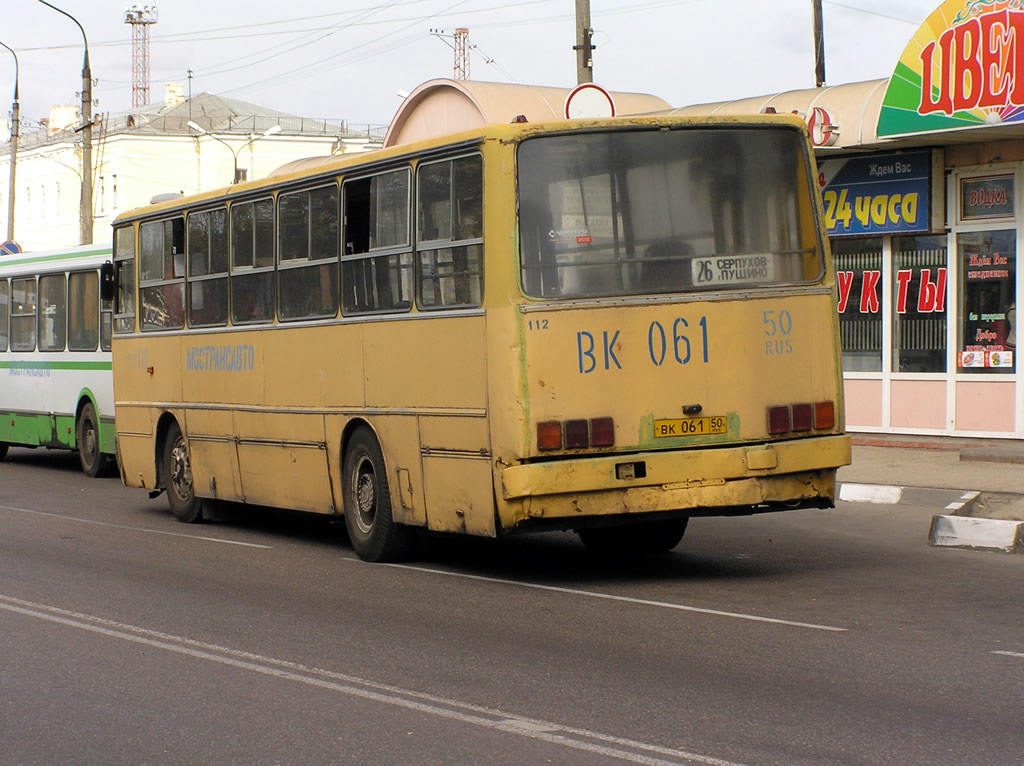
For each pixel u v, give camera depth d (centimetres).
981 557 1170
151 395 1566
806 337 1055
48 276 2214
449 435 1062
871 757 584
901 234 1883
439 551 1270
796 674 740
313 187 1244
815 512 1465
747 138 1054
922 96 1703
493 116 2506
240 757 617
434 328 1073
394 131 2816
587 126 1019
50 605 1003
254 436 1355
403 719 671
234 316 1383
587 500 995
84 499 1792
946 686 708
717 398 1026
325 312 1230
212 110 7431
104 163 7044
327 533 1434
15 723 683
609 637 851
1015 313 1781
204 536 1406
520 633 871
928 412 1873
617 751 605
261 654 829
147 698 728
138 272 1588
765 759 585
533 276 1001
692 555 1216
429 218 1084
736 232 1045
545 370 992
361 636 874
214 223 1417
